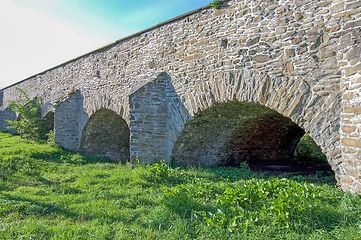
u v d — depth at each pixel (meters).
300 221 3.59
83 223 4.20
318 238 3.27
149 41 8.77
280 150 11.73
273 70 5.70
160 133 8.33
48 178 7.52
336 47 4.80
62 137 12.40
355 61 4.42
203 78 7.12
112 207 4.84
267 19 5.82
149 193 5.76
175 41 7.90
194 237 3.60
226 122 8.48
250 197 4.44
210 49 6.94
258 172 8.77
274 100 5.67
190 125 7.78
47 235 3.76
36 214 4.55
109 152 13.38
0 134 18.25
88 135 12.44
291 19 5.43
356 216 3.75
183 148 8.51
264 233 3.46
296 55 5.35
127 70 9.62
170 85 8.14
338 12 4.76
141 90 8.09
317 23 5.07
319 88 5.03
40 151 10.58
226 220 3.76
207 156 9.53
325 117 4.95
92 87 11.54
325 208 3.98
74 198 5.45
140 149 8.10
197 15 7.27
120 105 9.81
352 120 4.45
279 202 3.77
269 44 5.77
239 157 10.68
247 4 6.16
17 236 3.69
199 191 5.29
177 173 7.11
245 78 6.17
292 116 5.39
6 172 7.50
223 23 6.66
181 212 4.35
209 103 6.98
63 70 13.93
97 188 6.19
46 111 15.58
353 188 4.43
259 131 9.97
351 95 4.47
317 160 11.66
